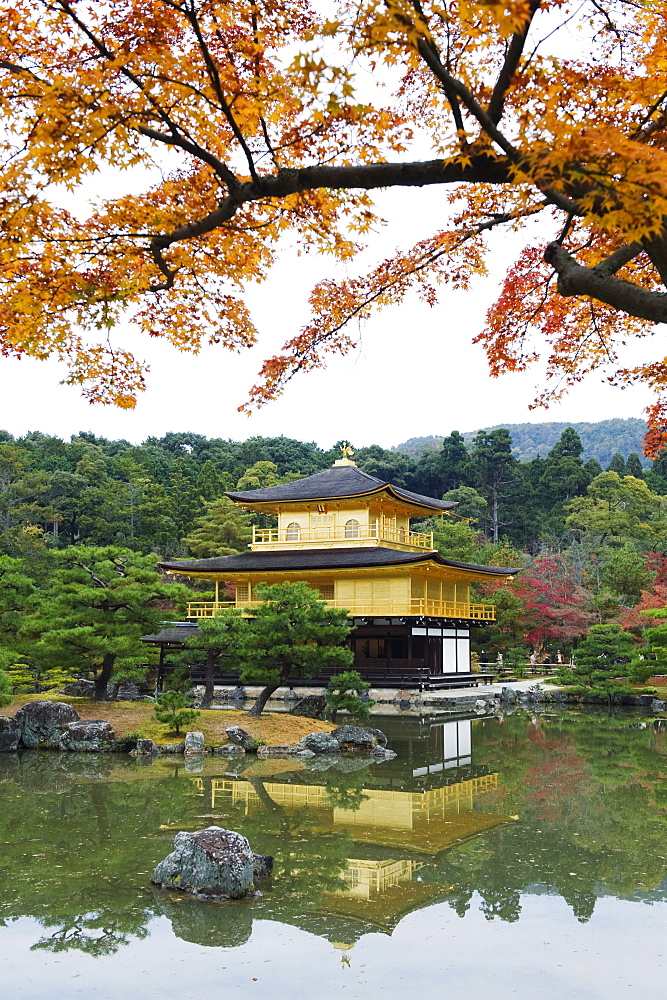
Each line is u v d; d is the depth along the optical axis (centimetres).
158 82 686
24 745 2677
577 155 535
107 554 3159
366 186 674
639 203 520
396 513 5631
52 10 680
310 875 1344
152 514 9212
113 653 3055
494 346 1043
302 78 577
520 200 768
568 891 1272
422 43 563
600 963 1002
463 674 5400
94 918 1145
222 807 1847
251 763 2456
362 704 2969
